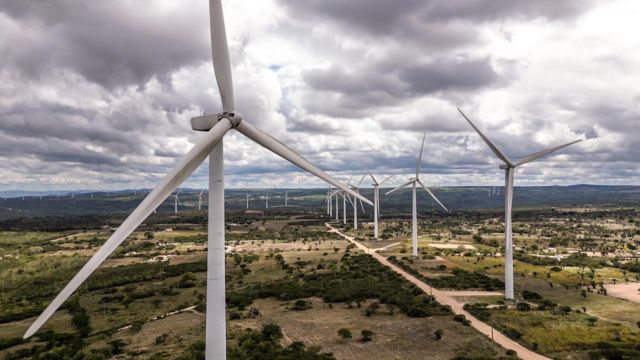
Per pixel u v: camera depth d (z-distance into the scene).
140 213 27.42
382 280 99.19
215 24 33.31
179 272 116.75
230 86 33.84
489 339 57.59
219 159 32.91
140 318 78.00
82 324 75.56
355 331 63.00
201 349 54.00
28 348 63.19
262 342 56.62
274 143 36.59
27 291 102.00
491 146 77.81
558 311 70.81
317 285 95.69
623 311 72.75
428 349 54.44
